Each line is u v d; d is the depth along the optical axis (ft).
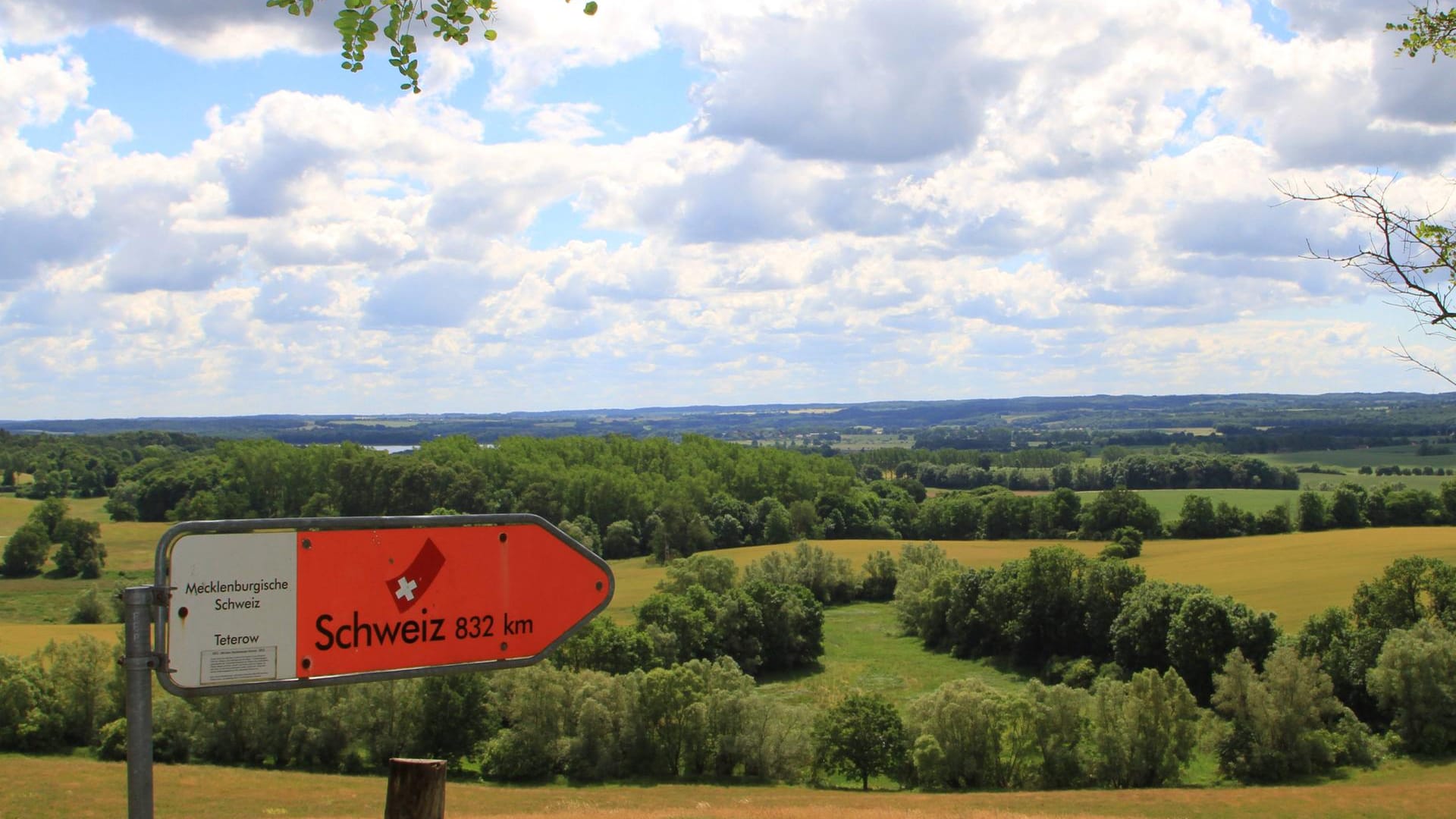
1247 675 177.58
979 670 251.80
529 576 17.01
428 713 176.45
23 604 273.75
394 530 15.94
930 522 418.72
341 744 170.81
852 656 269.64
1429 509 339.98
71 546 311.47
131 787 13.97
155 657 14.20
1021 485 552.00
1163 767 168.86
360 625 15.62
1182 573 284.20
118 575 311.06
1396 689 176.55
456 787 164.66
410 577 16.02
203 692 14.48
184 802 132.05
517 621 16.88
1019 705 171.94
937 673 250.57
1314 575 262.88
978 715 171.83
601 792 161.89
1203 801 141.38
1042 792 157.07
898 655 269.85
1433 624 188.96
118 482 445.37
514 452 481.05
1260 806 135.54
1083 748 173.47
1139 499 369.30
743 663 248.93
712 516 415.44
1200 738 176.35
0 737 168.35
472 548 16.56
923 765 168.45
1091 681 226.38
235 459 404.36
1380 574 257.14
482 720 178.60
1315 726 174.81
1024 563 260.83
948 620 271.49
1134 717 170.60
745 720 180.65
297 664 15.15
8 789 132.05
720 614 252.83
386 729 173.88
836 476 475.72
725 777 179.52
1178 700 170.60
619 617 271.90
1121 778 169.48
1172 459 504.84
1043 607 250.57
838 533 419.74
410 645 16.02
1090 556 336.29
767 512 414.00
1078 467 553.64
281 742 169.68
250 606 14.84
